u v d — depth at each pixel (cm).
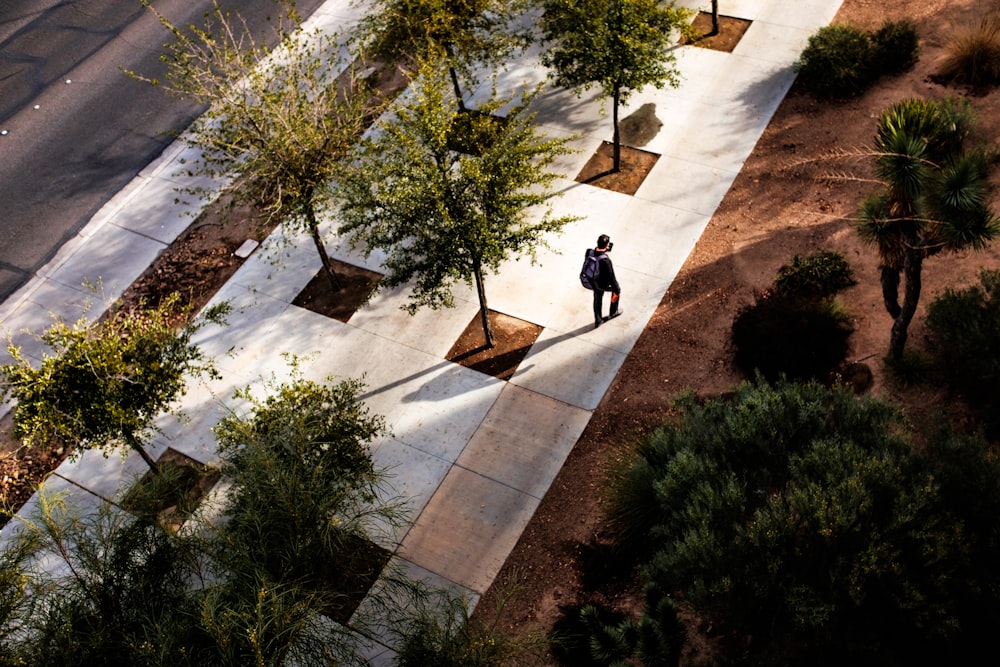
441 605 867
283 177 1082
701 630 808
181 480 1021
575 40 1150
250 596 658
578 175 1300
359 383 1102
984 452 781
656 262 1176
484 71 1483
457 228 923
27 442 862
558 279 1176
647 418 1012
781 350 1018
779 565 709
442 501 978
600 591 870
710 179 1266
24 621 652
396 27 1264
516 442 1019
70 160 1460
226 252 1295
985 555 714
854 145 1266
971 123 1203
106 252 1321
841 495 731
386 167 966
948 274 1086
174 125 1490
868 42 1380
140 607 681
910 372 980
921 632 698
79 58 1639
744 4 1533
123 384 888
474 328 1141
